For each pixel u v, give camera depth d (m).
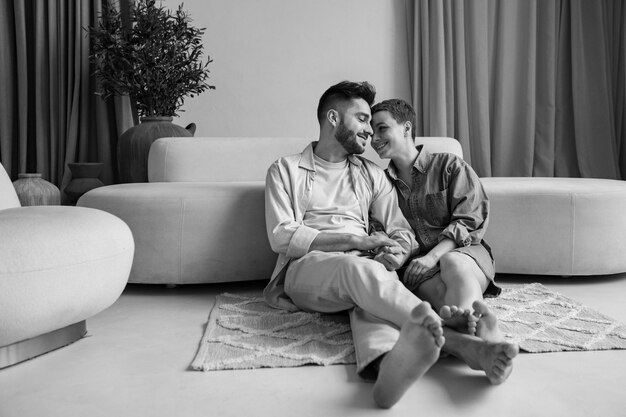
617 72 4.30
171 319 1.79
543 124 4.29
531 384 1.23
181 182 2.43
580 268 2.17
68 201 3.89
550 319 1.68
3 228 1.33
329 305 1.67
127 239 1.61
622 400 1.15
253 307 1.89
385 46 4.31
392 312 1.36
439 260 1.71
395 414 1.10
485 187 2.24
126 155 3.24
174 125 3.35
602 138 4.23
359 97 1.89
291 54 4.26
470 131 4.28
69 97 3.95
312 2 4.24
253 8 4.21
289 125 4.30
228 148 2.52
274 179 1.90
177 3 4.14
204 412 1.12
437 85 4.13
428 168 1.88
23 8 3.87
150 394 1.21
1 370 1.35
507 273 2.36
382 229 1.92
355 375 1.31
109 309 1.92
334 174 1.94
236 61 4.23
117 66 3.54
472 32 4.20
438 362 1.38
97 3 3.89
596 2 4.20
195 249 2.10
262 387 1.24
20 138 3.93
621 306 1.86
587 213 2.14
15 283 1.27
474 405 1.13
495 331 1.29
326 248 1.74
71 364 1.39
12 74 3.96
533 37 4.20
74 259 1.39
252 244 2.15
